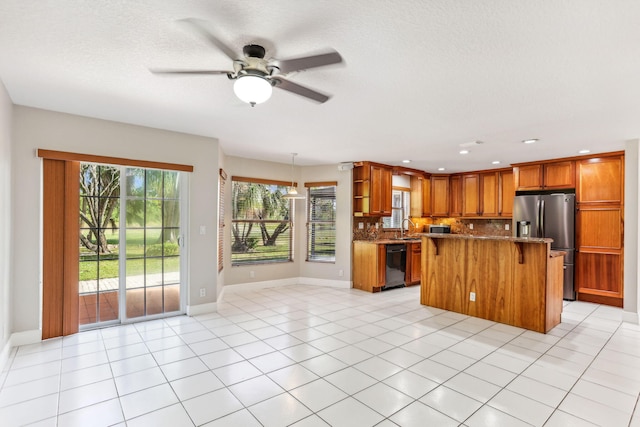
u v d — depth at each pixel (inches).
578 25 68.7
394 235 278.2
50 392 95.1
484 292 167.3
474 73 92.6
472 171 270.8
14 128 123.5
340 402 91.0
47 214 132.2
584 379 104.9
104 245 150.9
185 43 79.0
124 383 100.3
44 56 85.9
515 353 124.7
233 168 221.5
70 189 137.1
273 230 245.0
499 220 270.5
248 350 125.5
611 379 105.0
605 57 81.9
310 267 253.4
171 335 140.4
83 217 145.7
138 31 73.9
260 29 72.2
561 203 206.4
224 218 217.0
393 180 277.4
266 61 75.1
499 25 69.5
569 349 129.0
